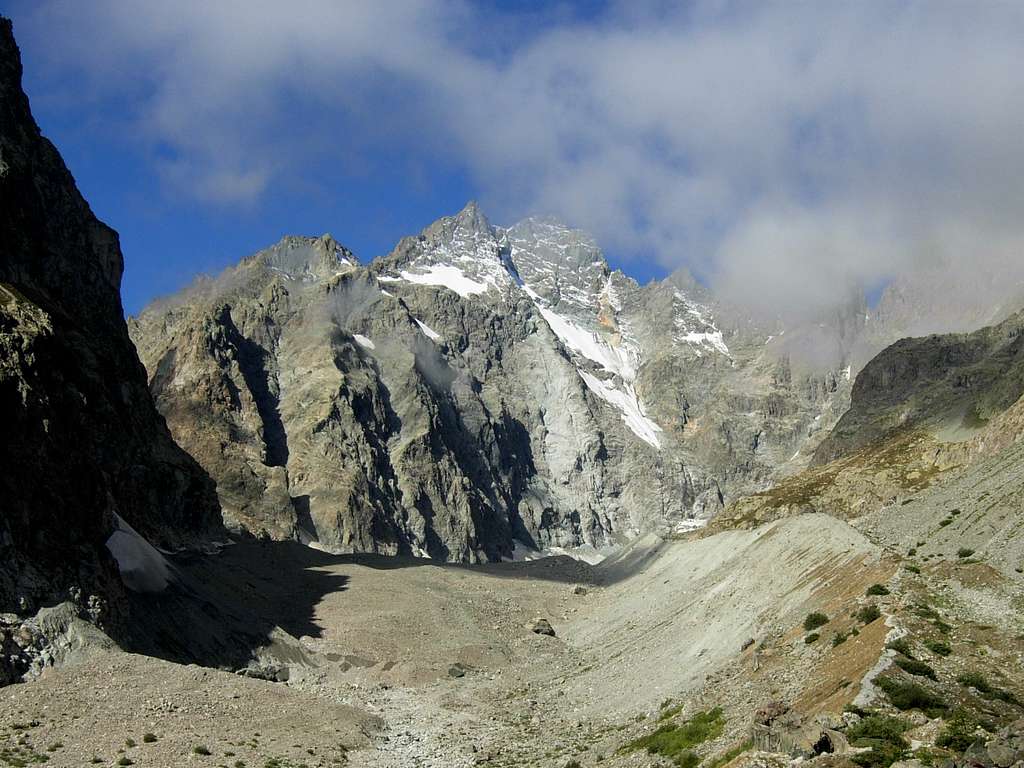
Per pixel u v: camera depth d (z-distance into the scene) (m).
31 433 133.88
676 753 81.62
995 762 55.28
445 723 126.50
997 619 84.44
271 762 99.50
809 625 101.06
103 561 138.62
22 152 186.75
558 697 136.75
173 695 115.62
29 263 179.75
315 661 164.12
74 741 98.19
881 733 64.38
